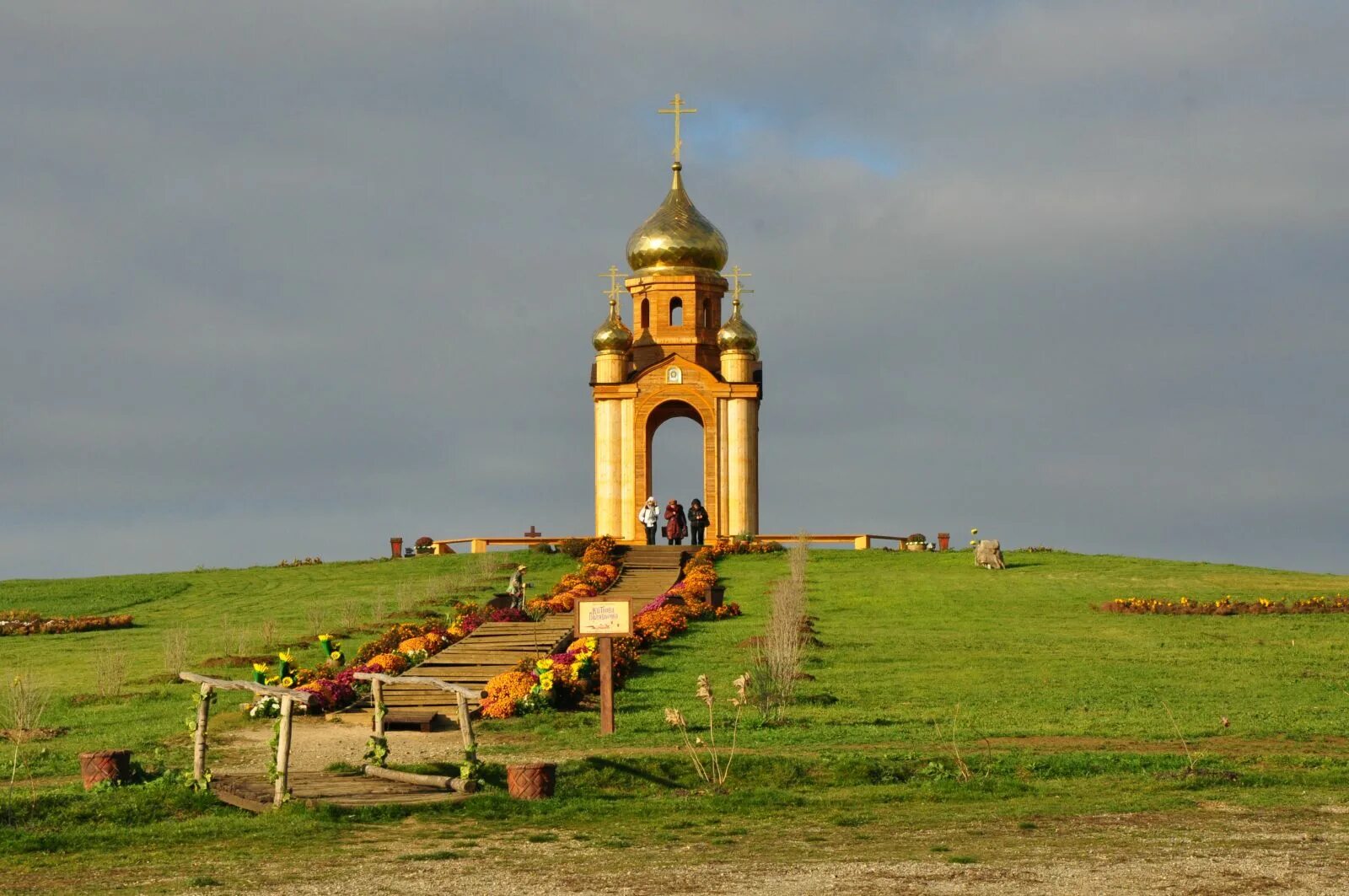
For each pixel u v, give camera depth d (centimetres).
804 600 5988
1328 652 4922
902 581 6831
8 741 3738
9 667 5097
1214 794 2720
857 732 3475
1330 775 2880
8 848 2358
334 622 6041
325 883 2053
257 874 2122
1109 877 1997
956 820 2480
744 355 8712
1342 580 6906
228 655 5200
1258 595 6297
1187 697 4066
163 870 2178
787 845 2278
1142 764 3016
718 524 8556
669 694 4156
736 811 2616
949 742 3325
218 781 2892
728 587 6644
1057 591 6488
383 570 7825
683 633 5328
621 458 8644
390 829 2467
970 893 1911
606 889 1972
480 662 4681
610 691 3528
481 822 2533
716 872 2072
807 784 2911
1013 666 4616
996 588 6562
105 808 2667
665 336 8862
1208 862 2092
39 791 2903
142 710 4197
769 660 4119
